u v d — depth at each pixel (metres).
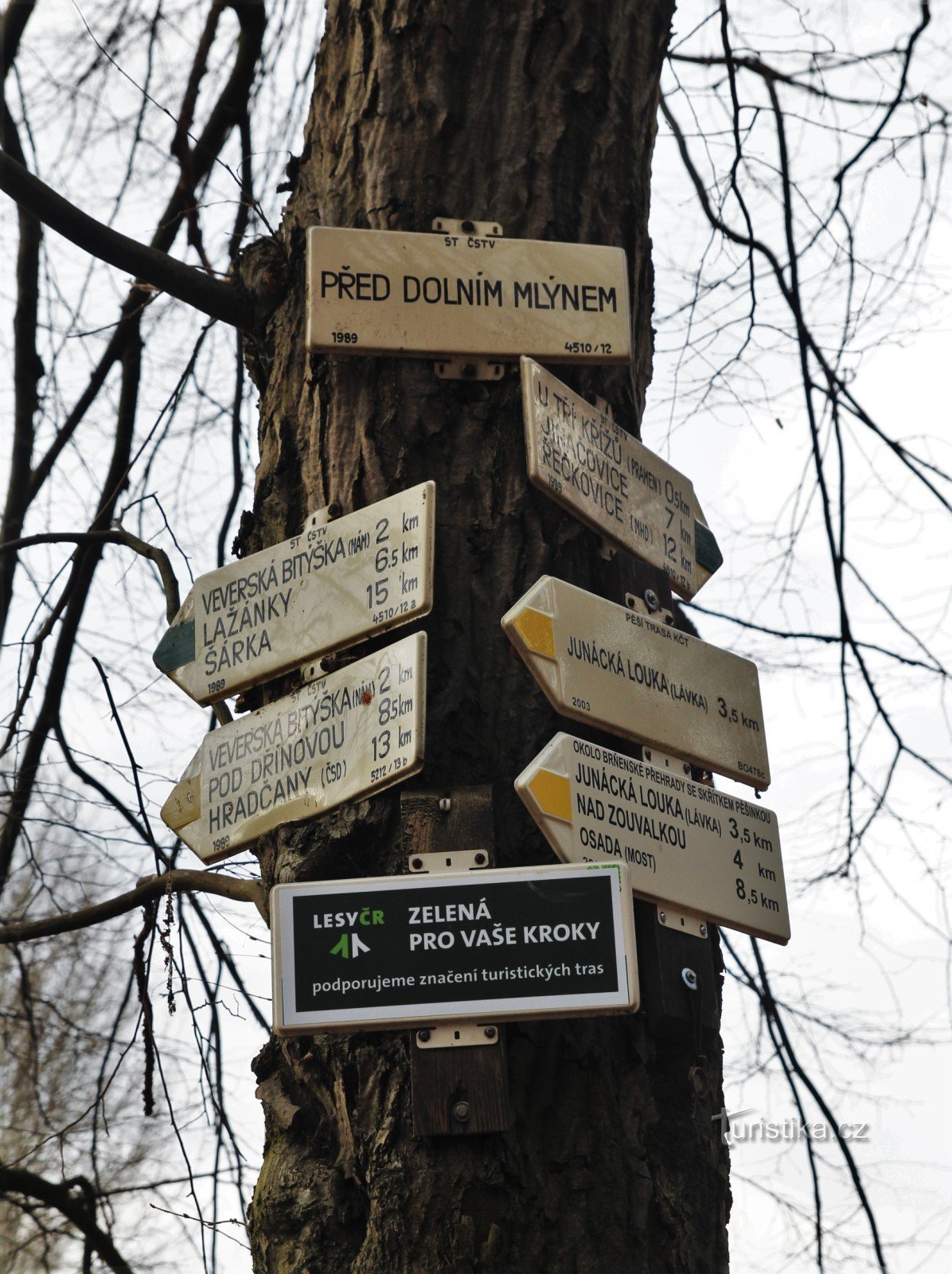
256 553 2.51
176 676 2.50
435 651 2.27
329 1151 2.10
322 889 2.03
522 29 2.75
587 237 2.68
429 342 2.45
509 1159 1.98
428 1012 1.97
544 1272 1.94
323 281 2.46
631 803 2.23
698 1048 2.24
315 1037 2.14
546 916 2.02
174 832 2.44
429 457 2.41
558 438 2.43
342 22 2.85
